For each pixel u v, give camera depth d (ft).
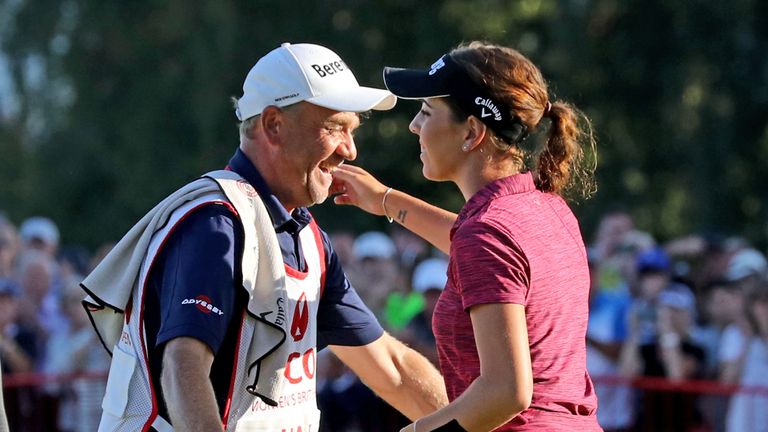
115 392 38.99
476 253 35.09
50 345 93.81
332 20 215.92
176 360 35.78
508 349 34.35
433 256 134.31
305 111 39.22
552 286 35.91
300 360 39.73
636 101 209.56
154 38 242.78
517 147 37.60
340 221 198.59
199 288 36.60
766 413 77.10
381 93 39.70
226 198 38.27
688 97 207.00
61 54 257.34
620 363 83.92
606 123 206.90
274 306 38.22
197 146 231.71
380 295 95.91
